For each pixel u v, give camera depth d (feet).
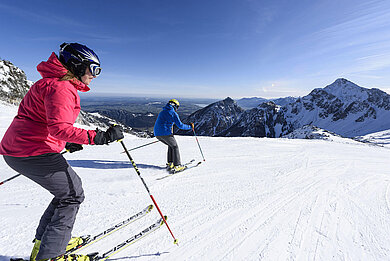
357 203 11.04
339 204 10.76
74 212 5.11
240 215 9.19
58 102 4.13
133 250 6.56
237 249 6.95
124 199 10.12
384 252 7.11
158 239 7.18
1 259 5.69
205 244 7.11
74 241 6.11
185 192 11.45
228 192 11.73
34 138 4.43
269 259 6.56
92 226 7.70
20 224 7.49
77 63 4.57
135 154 19.72
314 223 8.77
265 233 7.92
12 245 6.33
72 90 4.48
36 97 4.33
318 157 23.16
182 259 6.35
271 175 15.31
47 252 4.59
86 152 19.49
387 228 8.67
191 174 14.67
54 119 4.08
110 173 13.74
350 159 23.65
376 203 11.19
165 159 18.30
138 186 11.83
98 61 4.99
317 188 12.98
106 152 19.95
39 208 8.75
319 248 7.18
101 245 6.69
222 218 8.86
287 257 6.68
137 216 8.38
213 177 14.25
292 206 10.29
